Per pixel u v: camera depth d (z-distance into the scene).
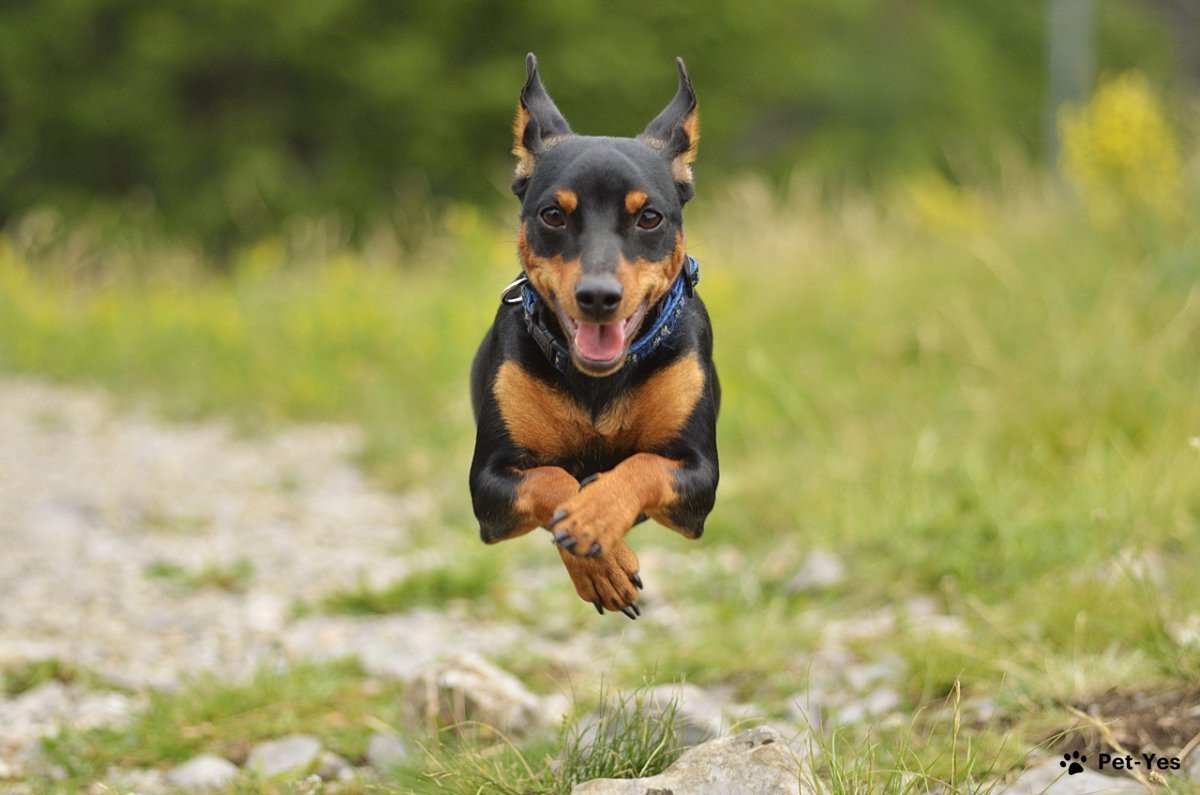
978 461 10.30
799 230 17.28
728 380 13.24
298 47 30.56
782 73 36.62
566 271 5.30
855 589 9.20
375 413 15.29
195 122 31.92
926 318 13.57
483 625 9.42
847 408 12.46
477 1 31.64
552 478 5.25
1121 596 7.72
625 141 5.63
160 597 10.08
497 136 32.22
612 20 33.25
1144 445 9.98
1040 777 6.02
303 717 7.62
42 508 12.17
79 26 31.50
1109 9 50.91
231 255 30.81
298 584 10.47
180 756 7.14
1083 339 11.56
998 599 8.55
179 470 14.04
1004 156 22.12
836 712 7.05
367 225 30.73
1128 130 14.57
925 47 44.50
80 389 18.22
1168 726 6.29
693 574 9.88
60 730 7.28
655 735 6.30
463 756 6.40
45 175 32.34
